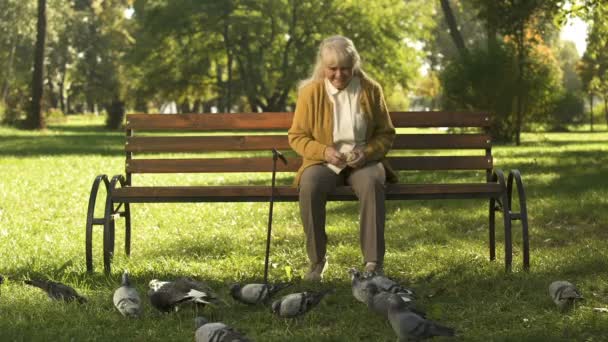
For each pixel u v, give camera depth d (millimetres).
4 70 68500
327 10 48625
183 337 4613
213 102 80438
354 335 4680
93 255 7410
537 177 14406
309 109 6312
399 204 11016
